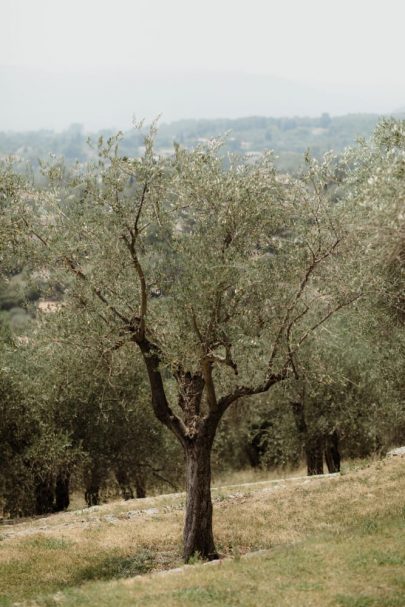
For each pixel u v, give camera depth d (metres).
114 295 18.45
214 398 18.66
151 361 18.83
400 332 22.58
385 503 21.28
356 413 33.94
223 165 17.88
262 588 13.50
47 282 18.91
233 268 16.92
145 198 17.52
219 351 19.08
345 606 12.20
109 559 19.28
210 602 12.91
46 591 16.88
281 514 22.31
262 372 18.36
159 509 25.59
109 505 28.22
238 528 21.25
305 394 34.06
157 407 18.98
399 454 28.05
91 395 31.23
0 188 17.69
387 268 18.03
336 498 23.09
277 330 17.95
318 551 15.84
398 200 14.59
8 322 31.33
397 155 15.95
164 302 18.00
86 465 33.59
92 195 17.47
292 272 17.73
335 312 19.42
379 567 14.08
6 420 30.98
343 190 17.77
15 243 17.91
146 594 13.77
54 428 30.89
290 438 36.38
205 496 18.83
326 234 17.41
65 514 27.30
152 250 18.50
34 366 29.06
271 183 17.62
